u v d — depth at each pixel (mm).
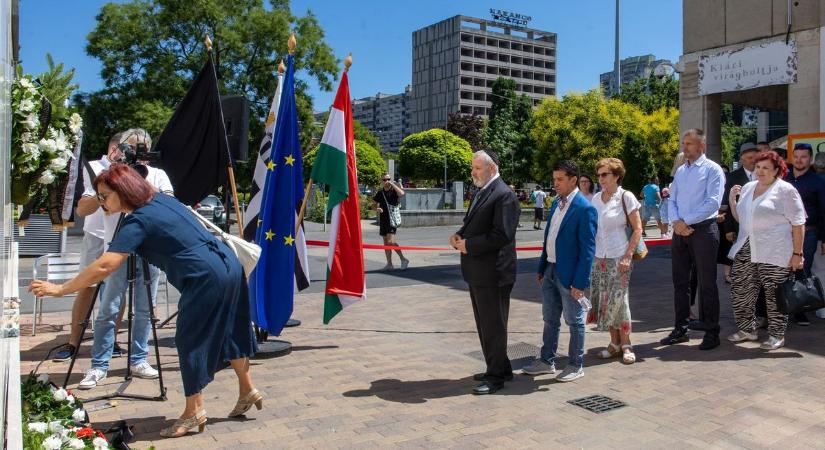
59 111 3904
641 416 4367
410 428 4156
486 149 4918
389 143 191375
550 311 5344
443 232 23812
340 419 4320
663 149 35625
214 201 22000
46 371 5418
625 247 5652
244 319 4223
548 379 5246
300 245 6449
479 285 4852
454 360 5895
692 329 6965
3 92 2230
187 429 4020
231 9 28094
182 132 6105
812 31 10641
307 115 29703
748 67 11570
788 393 4809
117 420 4297
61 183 4293
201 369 3945
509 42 139375
